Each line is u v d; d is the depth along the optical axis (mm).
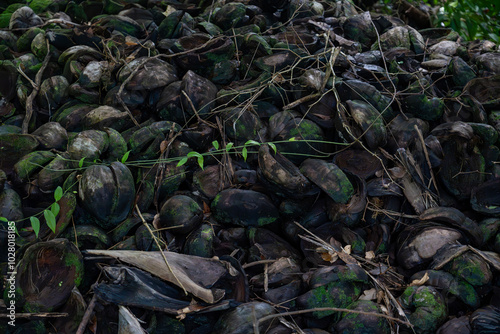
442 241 2510
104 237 2467
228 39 3232
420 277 2404
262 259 2521
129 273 2201
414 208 2689
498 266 2400
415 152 2824
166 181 2729
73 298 2191
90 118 2941
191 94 2930
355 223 2633
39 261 2275
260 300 2318
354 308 2277
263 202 2613
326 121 2926
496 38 4672
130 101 2963
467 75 3166
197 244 2430
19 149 2752
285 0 3803
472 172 2820
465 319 2252
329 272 2334
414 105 2990
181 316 2146
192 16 3934
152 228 2490
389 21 3846
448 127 2865
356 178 2748
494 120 3014
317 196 2668
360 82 2977
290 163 2705
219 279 2322
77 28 3326
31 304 2193
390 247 2670
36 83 3125
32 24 3604
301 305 2277
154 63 3078
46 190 2590
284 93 3023
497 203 2750
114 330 2146
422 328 2221
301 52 3172
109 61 3215
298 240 2654
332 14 3967
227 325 2145
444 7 4637
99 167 2514
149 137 2783
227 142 2906
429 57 3547
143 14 3631
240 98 3002
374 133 2742
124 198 2496
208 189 2771
